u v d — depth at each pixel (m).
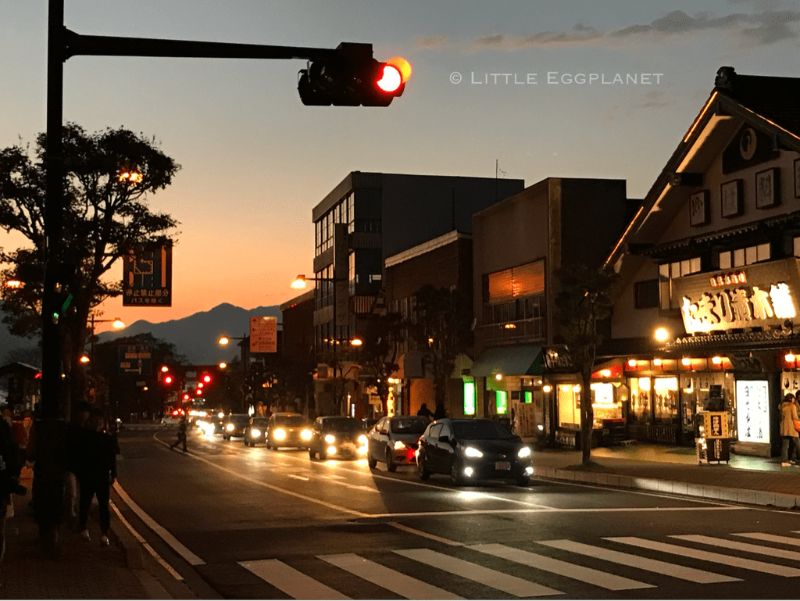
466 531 15.56
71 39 12.22
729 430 27.94
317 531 15.98
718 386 29.78
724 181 33.47
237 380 124.19
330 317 83.44
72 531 15.10
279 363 89.56
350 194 76.75
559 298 29.83
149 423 135.12
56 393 12.61
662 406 37.59
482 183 77.62
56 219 12.68
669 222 37.09
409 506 19.62
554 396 42.91
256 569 12.40
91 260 29.06
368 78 11.05
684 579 11.11
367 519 17.47
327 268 85.44
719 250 33.62
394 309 65.50
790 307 28.92
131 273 29.77
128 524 17.58
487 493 22.59
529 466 24.83
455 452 25.12
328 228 86.31
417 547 13.95
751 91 31.75
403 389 63.22
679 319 36.06
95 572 11.50
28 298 28.70
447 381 52.09
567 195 43.50
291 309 105.94
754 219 31.73
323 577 11.71
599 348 40.75
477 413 51.50
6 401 43.38
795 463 26.45
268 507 20.08
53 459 12.49
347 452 38.75
